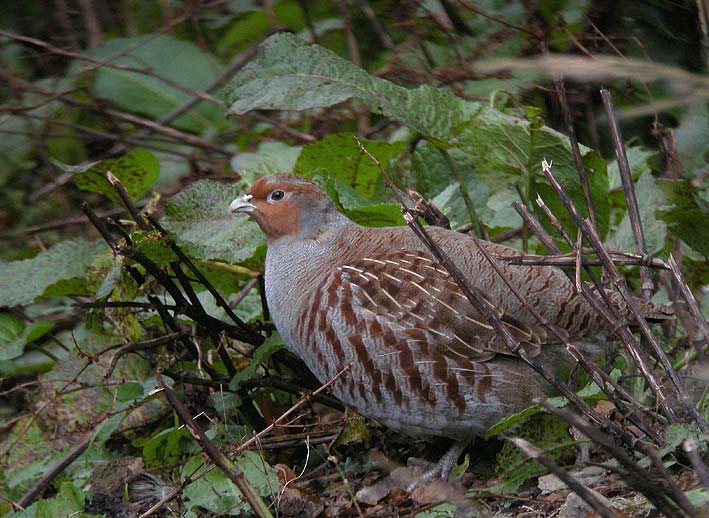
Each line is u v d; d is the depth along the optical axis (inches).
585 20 482.9
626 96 467.5
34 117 565.9
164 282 372.5
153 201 394.0
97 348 410.6
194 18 592.7
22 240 576.7
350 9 568.4
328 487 358.6
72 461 378.0
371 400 341.4
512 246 447.8
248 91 400.8
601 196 402.3
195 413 391.5
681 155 433.7
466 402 331.6
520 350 301.9
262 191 365.7
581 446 329.4
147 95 589.9
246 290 427.5
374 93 398.9
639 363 302.4
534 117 398.9
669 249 417.4
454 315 327.9
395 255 342.3
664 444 295.7
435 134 404.2
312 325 346.3
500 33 499.8
